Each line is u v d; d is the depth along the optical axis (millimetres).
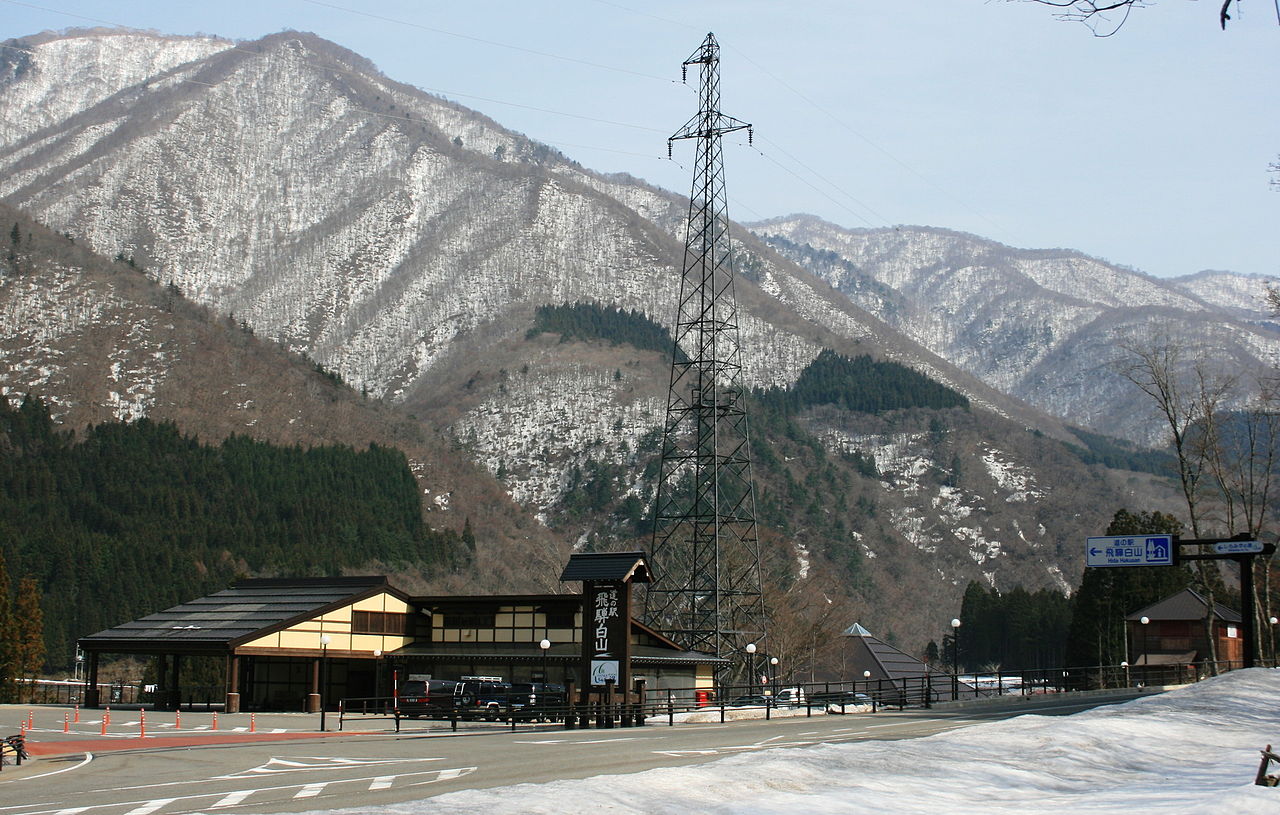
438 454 196875
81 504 134500
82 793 24781
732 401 81938
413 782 25172
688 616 80312
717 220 81688
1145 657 82500
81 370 188000
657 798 19094
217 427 182375
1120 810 18234
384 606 66625
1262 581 75250
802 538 178500
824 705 55031
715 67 81250
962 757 24953
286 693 67000
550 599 64625
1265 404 63094
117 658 116625
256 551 132125
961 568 198250
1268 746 18797
